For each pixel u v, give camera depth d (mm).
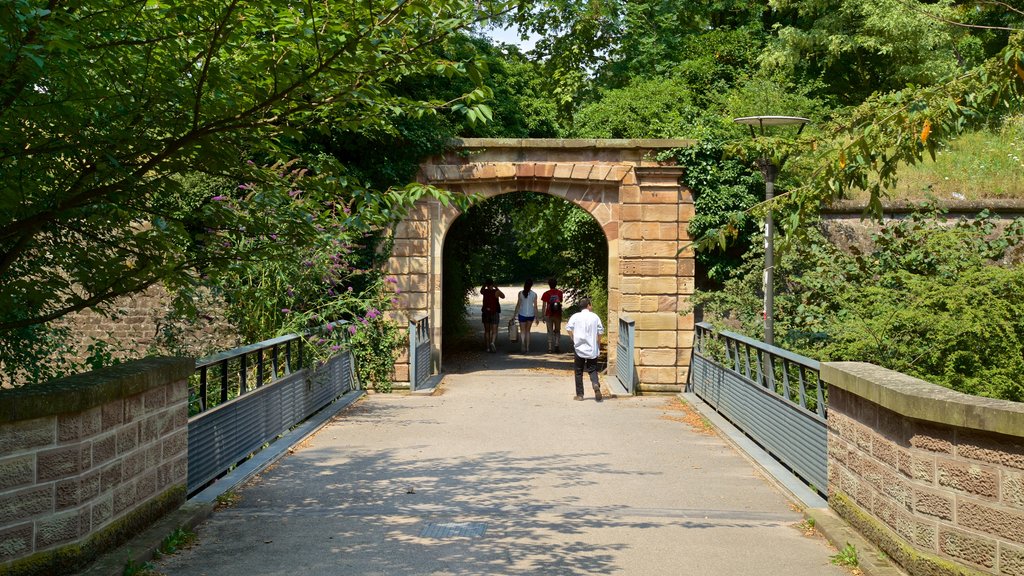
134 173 6195
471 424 12914
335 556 6297
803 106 20438
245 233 7113
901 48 27438
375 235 17938
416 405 15094
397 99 6445
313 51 5828
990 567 5086
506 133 25438
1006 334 11062
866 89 30016
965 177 21000
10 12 4715
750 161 17688
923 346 11297
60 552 5504
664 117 22422
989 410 5000
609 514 7609
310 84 5992
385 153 17359
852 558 6129
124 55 5879
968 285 11422
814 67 31000
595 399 15938
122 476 6270
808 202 8133
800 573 5953
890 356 11297
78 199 6207
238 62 6117
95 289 7328
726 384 12977
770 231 12773
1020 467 4918
